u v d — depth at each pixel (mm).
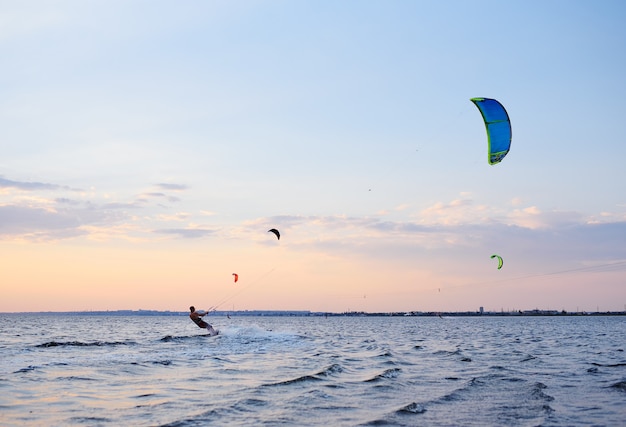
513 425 11625
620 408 13492
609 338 49812
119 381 16578
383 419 12055
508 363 24125
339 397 14688
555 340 46062
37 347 28594
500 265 35156
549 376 19312
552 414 12734
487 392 15734
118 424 11070
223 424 11266
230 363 22062
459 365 23172
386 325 114750
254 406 13164
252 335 42750
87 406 12773
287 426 11250
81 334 47875
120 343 32062
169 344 31703
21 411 12055
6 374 17094
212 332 39938
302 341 38938
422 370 21156
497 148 18078
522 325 115188
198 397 14172
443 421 11961
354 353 29250
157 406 12914
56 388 14953
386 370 20844
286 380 17312
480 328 90062
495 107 17922
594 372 20562
